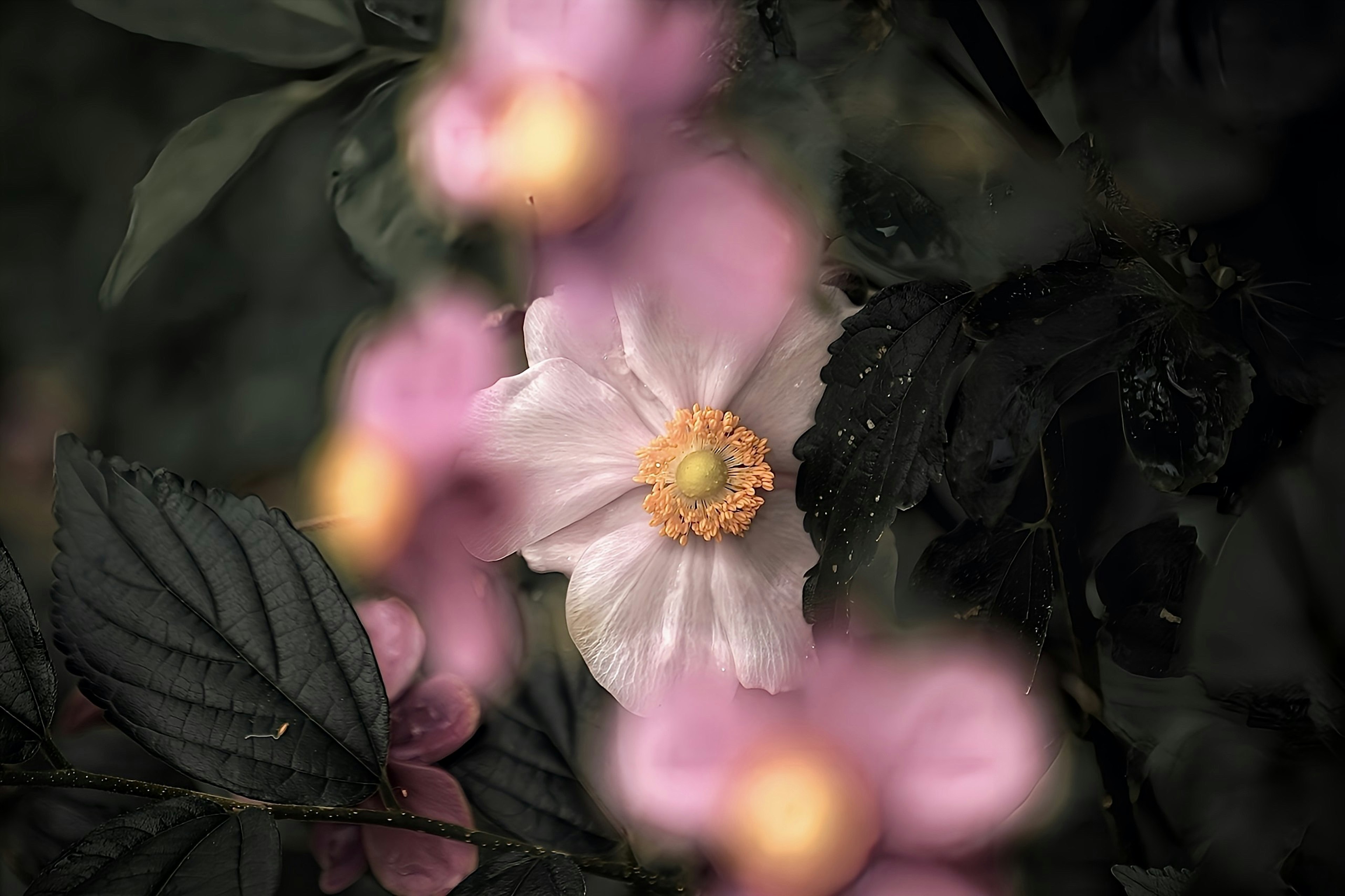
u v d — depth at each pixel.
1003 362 0.51
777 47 0.54
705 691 0.54
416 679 0.56
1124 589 0.55
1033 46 0.54
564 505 0.55
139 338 0.62
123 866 0.51
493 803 0.56
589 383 0.54
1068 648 0.56
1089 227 0.53
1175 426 0.51
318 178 0.61
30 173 0.64
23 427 0.61
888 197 0.54
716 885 0.56
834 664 0.55
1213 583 0.54
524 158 0.55
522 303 0.58
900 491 0.51
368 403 0.57
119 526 0.52
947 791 0.55
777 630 0.54
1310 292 0.53
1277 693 0.55
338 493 0.57
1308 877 0.54
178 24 0.57
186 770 0.52
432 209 0.58
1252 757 0.56
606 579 0.54
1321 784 0.55
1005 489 0.51
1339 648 0.54
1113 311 0.52
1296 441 0.53
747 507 0.54
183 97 0.63
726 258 0.54
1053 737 0.55
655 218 0.54
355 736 0.53
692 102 0.55
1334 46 0.52
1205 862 0.55
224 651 0.52
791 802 0.55
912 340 0.52
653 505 0.54
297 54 0.58
